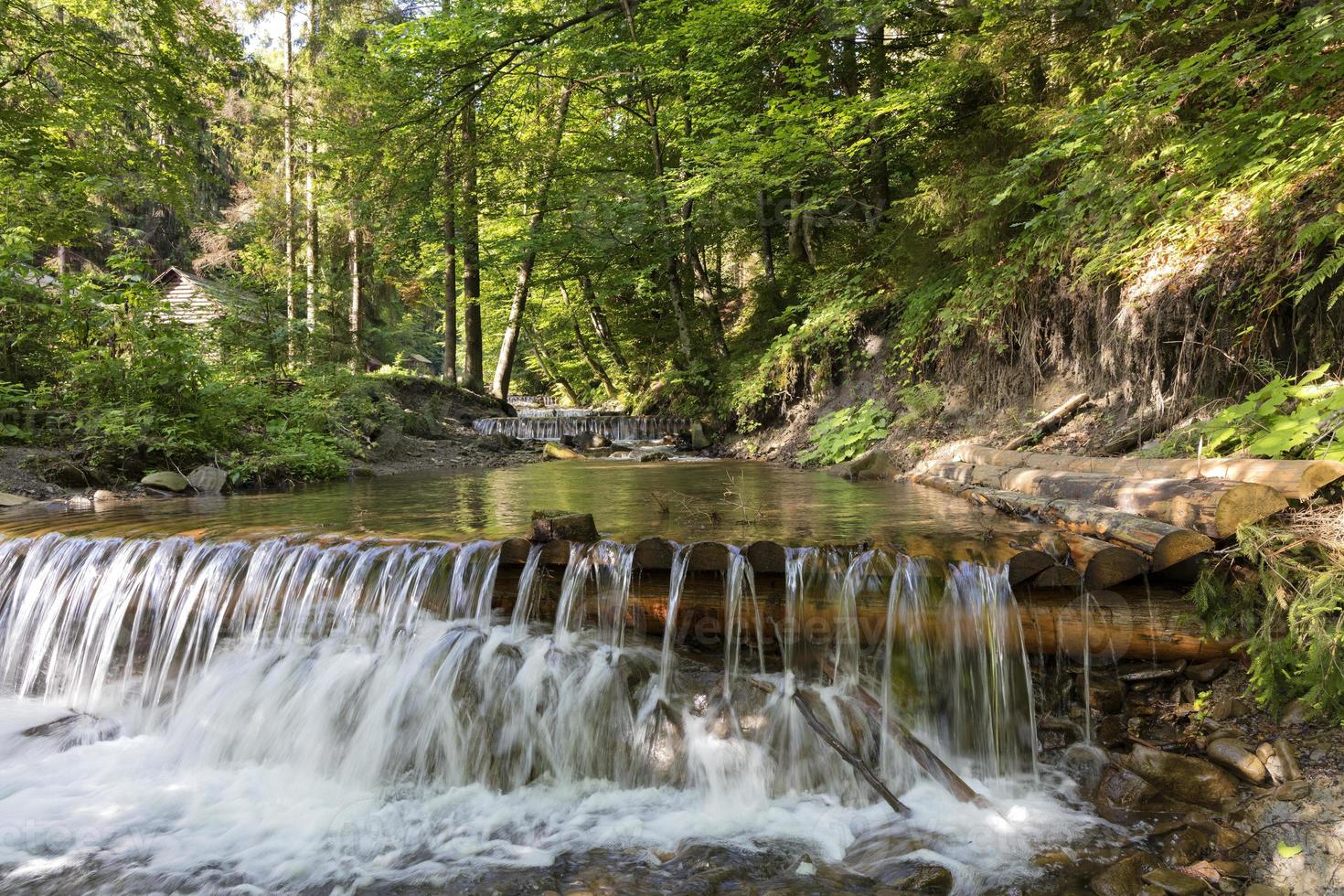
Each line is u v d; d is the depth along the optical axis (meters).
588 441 13.03
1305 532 3.11
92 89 10.97
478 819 3.13
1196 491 3.46
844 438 9.52
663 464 10.39
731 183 11.43
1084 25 7.15
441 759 3.44
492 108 16.03
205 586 4.11
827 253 13.39
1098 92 6.71
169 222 23.27
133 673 4.08
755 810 3.12
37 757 3.65
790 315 12.96
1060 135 5.79
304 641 3.92
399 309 26.95
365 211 15.29
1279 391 4.09
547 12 14.37
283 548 4.15
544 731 3.42
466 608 3.84
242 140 19.25
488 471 9.53
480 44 13.37
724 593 3.60
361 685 3.65
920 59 10.20
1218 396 5.12
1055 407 7.07
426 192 15.39
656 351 19.88
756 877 2.64
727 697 3.44
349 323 16.84
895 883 2.55
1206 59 4.23
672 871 2.69
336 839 3.00
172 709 3.91
